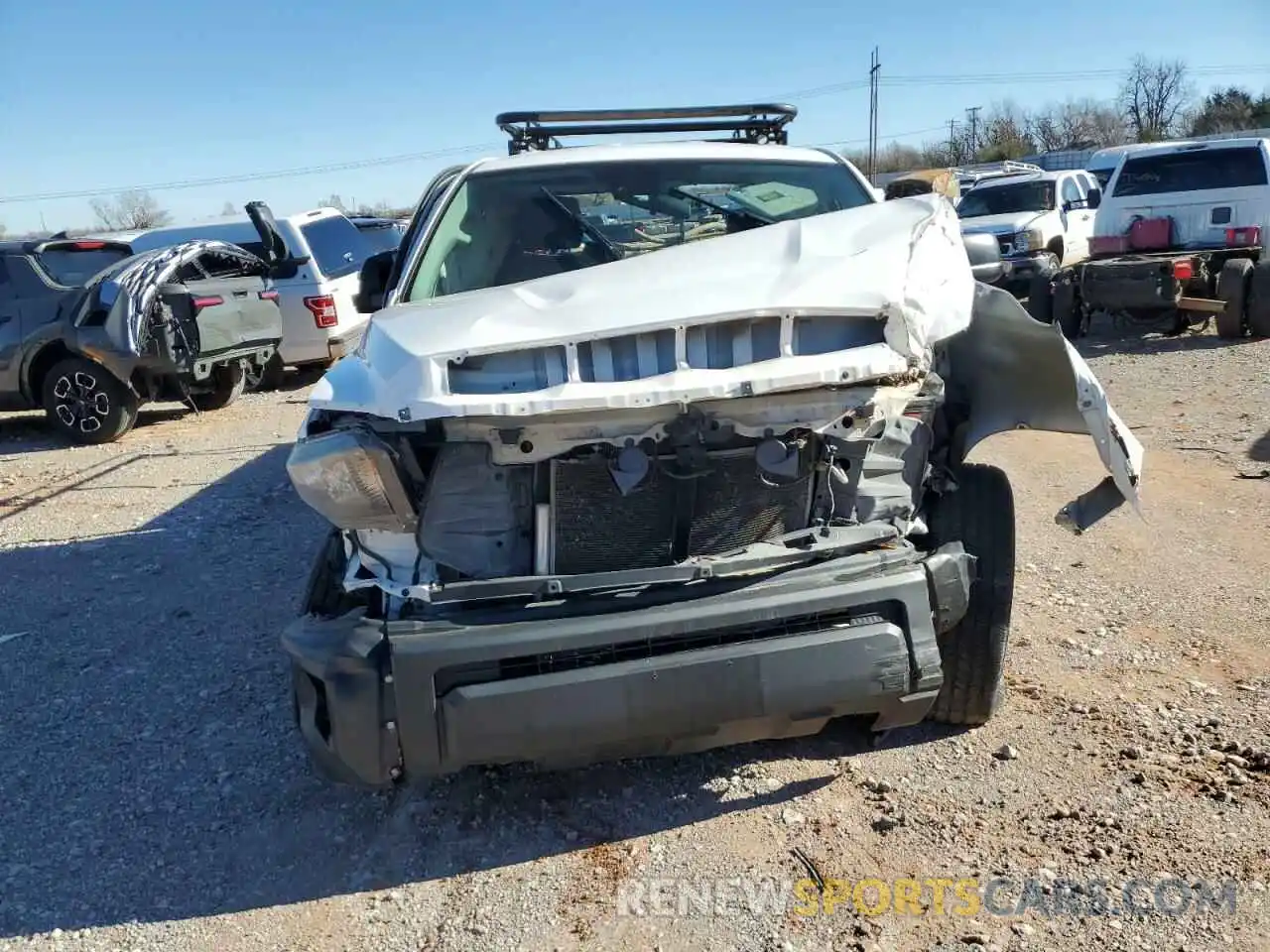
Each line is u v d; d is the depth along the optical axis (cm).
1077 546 541
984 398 371
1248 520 557
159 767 389
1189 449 711
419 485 306
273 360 1255
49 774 388
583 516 307
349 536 326
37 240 1064
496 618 288
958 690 357
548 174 452
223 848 337
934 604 307
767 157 468
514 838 329
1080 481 668
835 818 325
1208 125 5481
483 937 286
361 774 290
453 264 422
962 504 353
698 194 448
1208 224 1195
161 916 305
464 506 307
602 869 310
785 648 289
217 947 290
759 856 310
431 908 300
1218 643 419
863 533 318
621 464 292
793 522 322
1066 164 4706
